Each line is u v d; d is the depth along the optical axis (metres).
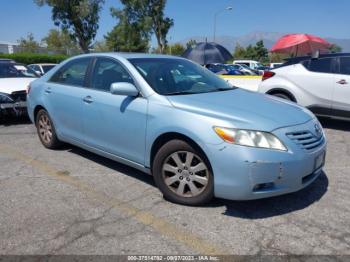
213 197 3.51
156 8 42.47
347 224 3.30
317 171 3.63
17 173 4.69
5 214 3.53
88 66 4.80
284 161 3.19
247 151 3.14
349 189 4.10
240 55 72.19
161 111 3.66
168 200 3.80
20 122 8.11
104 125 4.33
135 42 45.03
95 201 3.81
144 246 2.97
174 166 3.68
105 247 2.96
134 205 3.71
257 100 3.98
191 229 3.22
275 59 63.19
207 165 3.39
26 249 2.93
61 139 5.36
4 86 7.64
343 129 7.27
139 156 3.97
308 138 3.47
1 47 48.69
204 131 3.31
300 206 3.66
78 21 42.03
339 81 6.80
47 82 5.53
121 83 3.87
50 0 40.56
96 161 5.13
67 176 4.56
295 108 3.91
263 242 3.02
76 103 4.75
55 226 3.29
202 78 4.59
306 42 14.81
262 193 3.22
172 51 60.12
